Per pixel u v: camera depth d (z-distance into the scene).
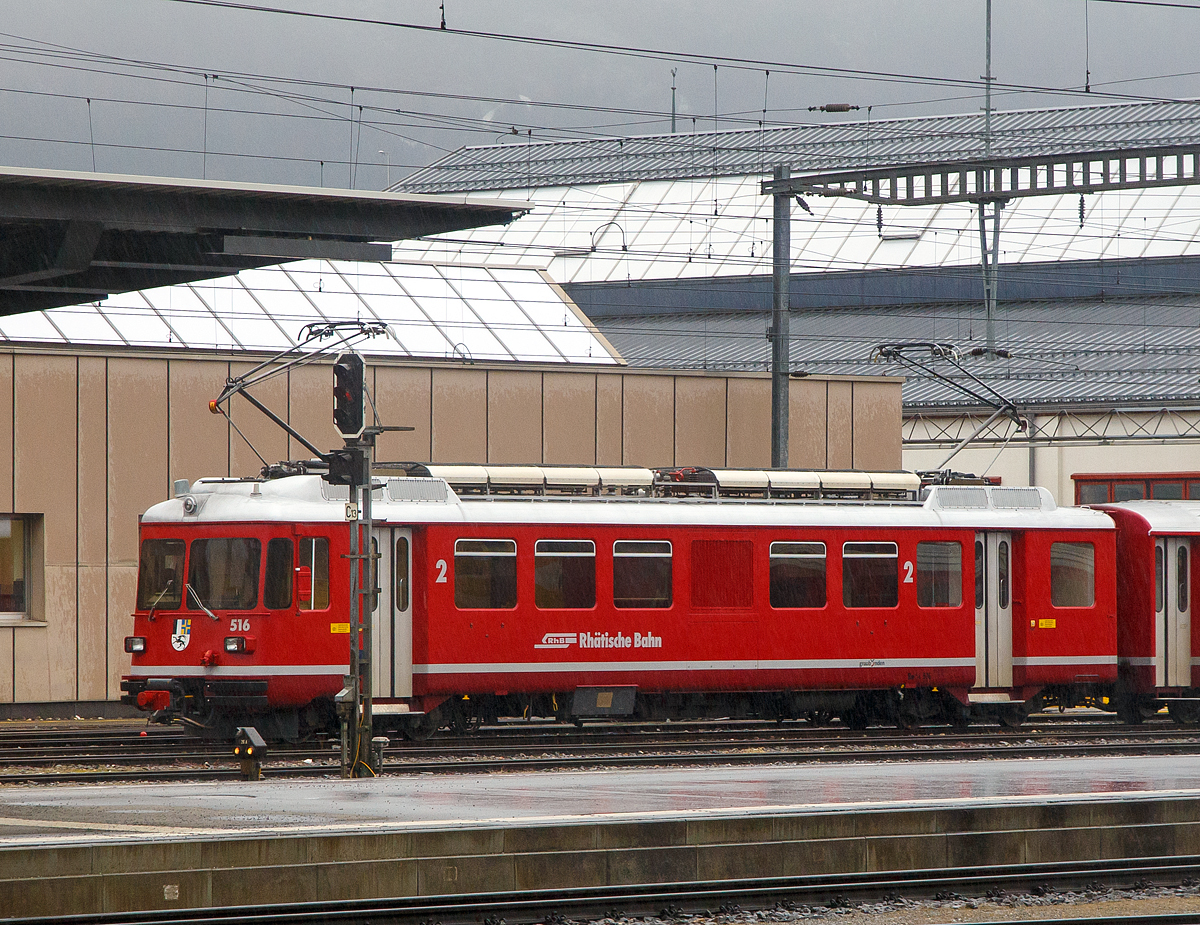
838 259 162.75
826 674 68.50
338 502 62.34
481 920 32.94
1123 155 67.50
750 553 67.75
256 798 42.12
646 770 51.84
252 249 60.47
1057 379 142.88
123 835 33.94
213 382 81.19
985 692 71.94
